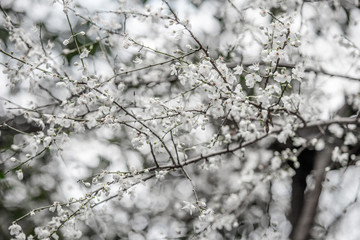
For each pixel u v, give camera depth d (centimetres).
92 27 372
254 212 662
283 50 285
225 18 516
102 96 292
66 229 309
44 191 610
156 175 318
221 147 470
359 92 491
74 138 582
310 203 549
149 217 671
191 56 432
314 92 470
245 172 514
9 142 539
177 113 301
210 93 297
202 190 660
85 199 302
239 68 295
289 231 686
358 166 480
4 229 596
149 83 498
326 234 599
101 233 577
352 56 460
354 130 478
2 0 457
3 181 582
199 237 447
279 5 461
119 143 602
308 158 623
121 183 300
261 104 318
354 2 506
